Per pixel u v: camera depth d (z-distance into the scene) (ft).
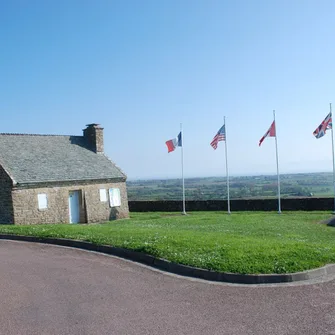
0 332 19.88
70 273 31.30
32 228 53.72
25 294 25.98
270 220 75.51
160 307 23.39
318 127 94.27
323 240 49.78
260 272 28.68
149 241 39.22
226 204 104.42
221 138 100.01
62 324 20.92
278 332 19.61
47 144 95.71
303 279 28.60
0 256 38.40
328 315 21.67
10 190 76.23
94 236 44.29
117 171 100.42
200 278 29.55
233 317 21.65
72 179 87.15
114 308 23.27
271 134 96.89
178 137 105.60
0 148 84.64
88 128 106.11
